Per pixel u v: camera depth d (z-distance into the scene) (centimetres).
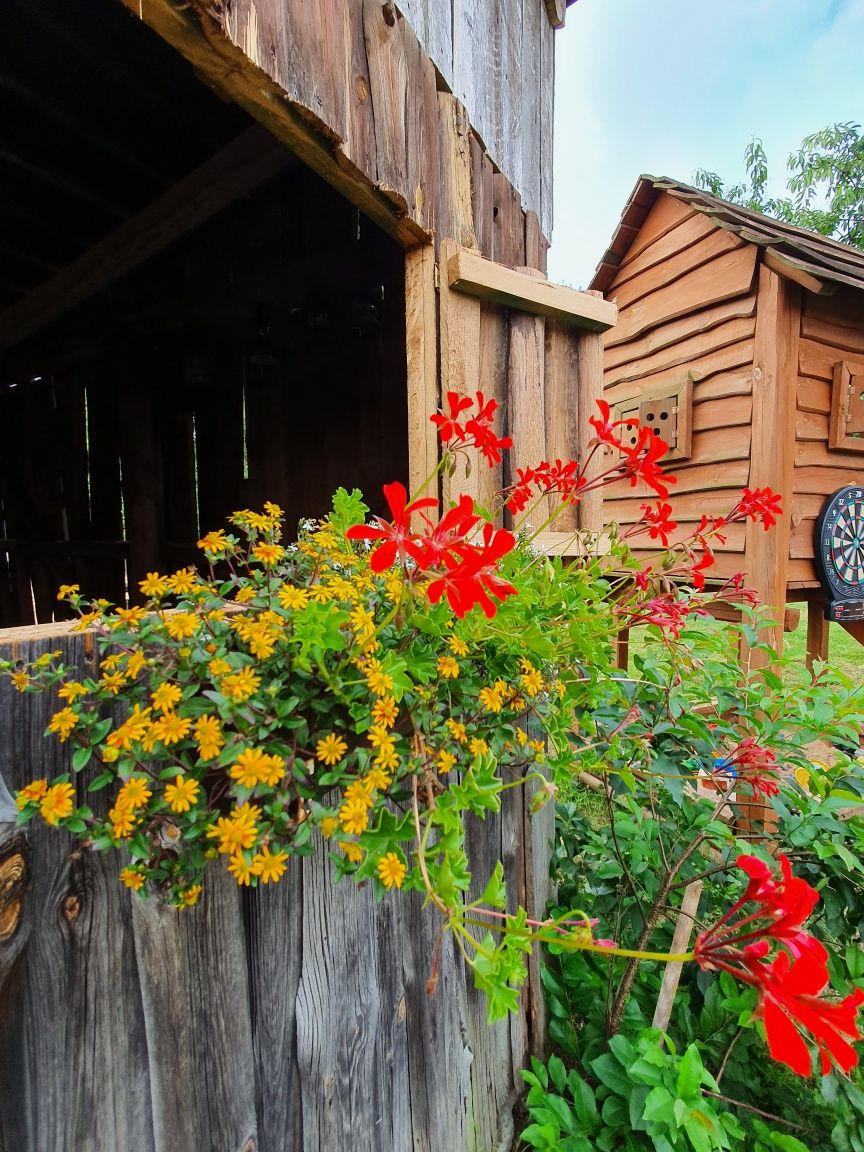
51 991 56
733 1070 121
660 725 126
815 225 1106
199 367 260
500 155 185
